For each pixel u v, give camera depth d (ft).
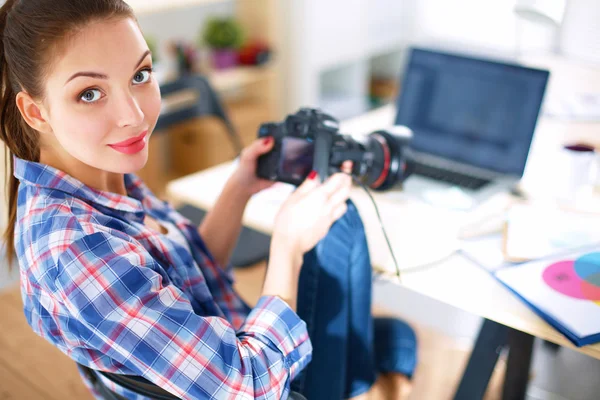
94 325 2.76
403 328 4.73
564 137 5.73
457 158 5.54
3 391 5.57
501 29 9.91
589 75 6.81
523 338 4.46
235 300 4.06
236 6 10.55
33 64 2.79
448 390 5.14
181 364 2.82
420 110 5.80
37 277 2.88
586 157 4.55
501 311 3.37
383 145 3.96
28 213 3.01
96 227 2.90
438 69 5.71
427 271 3.79
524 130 5.17
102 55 2.77
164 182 10.07
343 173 3.53
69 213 2.91
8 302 6.78
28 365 5.90
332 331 3.79
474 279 3.69
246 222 4.50
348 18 10.96
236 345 2.98
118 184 3.48
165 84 6.92
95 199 3.15
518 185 4.99
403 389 4.35
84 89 2.79
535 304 3.35
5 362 5.94
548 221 4.17
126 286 2.78
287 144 3.82
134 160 2.99
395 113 5.96
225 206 4.14
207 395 2.86
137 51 2.89
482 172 5.33
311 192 3.43
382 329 4.68
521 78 5.22
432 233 4.22
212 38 9.82
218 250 4.17
